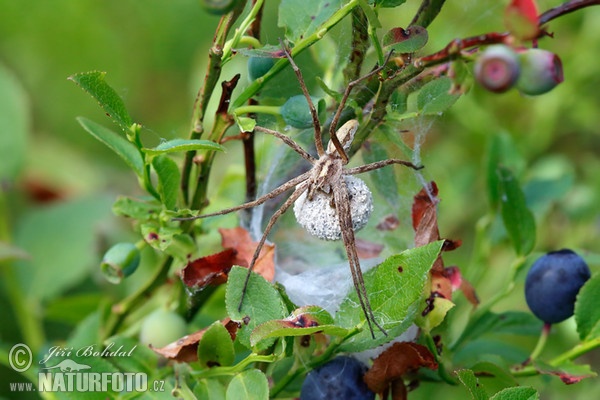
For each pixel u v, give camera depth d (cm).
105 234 72
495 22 71
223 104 66
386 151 67
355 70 66
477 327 68
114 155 82
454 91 65
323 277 67
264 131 66
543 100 75
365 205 66
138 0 82
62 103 81
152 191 66
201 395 66
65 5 81
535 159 75
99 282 72
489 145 70
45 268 72
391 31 65
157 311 67
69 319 71
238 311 65
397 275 65
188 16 82
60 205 73
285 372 67
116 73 81
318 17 66
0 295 74
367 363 66
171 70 81
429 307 65
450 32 71
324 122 66
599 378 72
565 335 71
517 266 67
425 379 66
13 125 72
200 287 66
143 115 81
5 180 72
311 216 66
